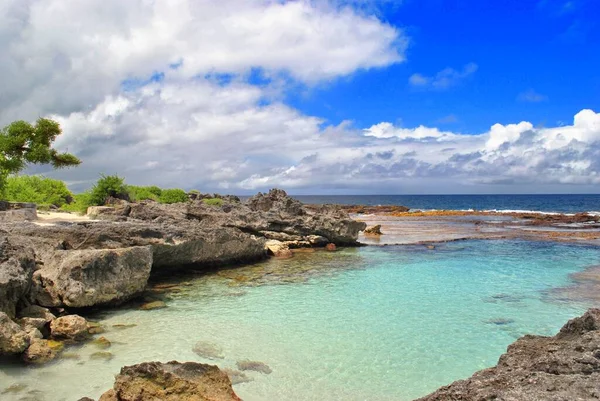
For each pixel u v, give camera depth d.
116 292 16.62
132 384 7.86
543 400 5.61
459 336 13.98
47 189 45.38
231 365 11.56
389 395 10.07
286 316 16.03
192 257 23.64
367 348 12.93
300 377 10.92
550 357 7.18
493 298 18.75
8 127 28.58
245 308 17.06
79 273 15.54
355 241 36.59
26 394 9.61
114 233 20.48
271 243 32.25
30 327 12.52
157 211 30.77
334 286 21.05
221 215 32.47
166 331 14.20
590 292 19.86
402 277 23.31
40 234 19.00
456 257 30.34
